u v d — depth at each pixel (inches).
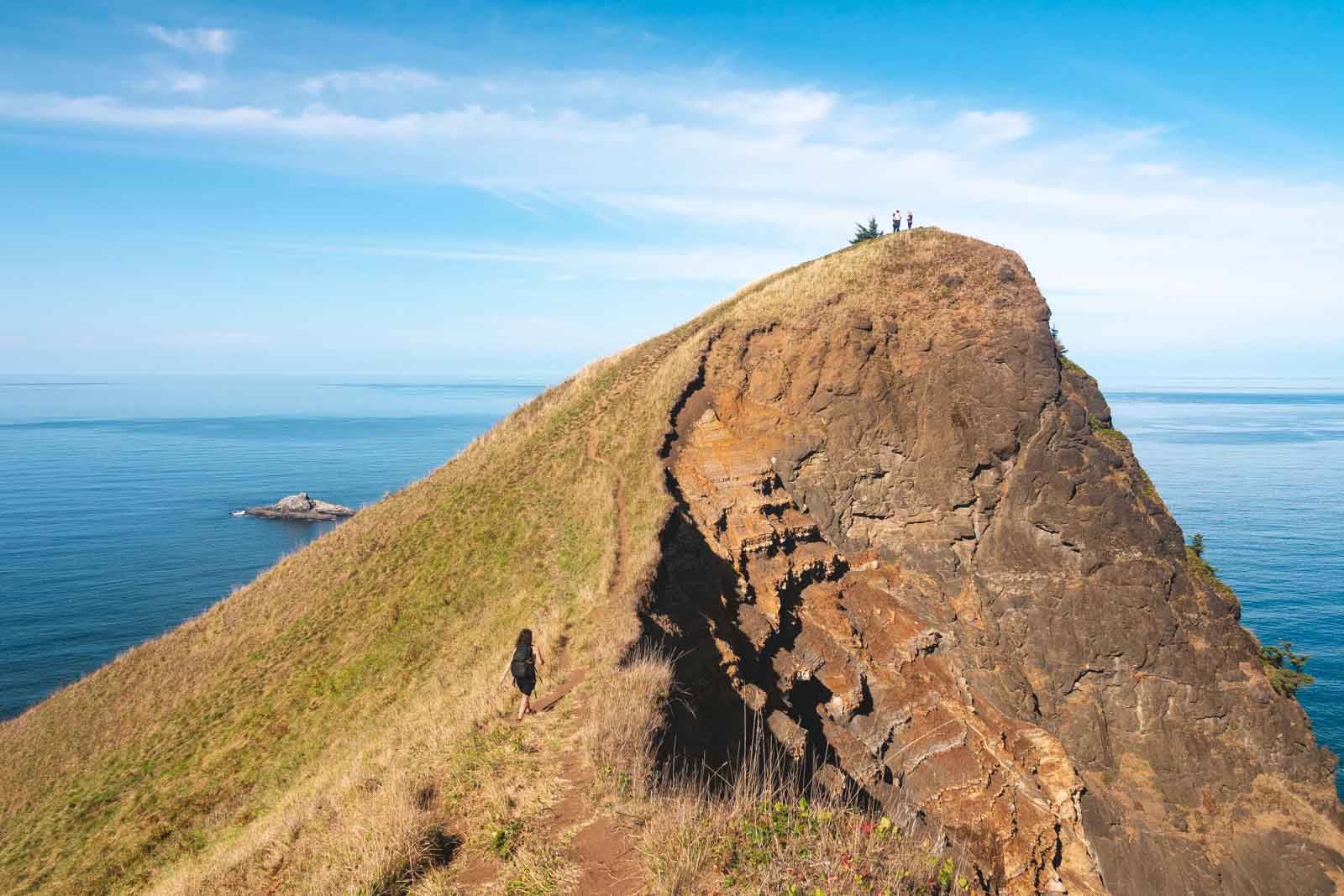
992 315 1382.9
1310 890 1074.7
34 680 2588.6
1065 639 1232.2
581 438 1437.0
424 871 337.7
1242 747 1181.7
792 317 1487.5
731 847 310.7
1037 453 1294.3
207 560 4232.3
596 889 301.1
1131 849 1109.7
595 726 441.1
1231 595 1272.1
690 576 908.0
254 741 949.8
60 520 5403.5
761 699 705.0
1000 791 1000.9
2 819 968.3
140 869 754.2
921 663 1151.6
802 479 1333.7
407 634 1054.4
